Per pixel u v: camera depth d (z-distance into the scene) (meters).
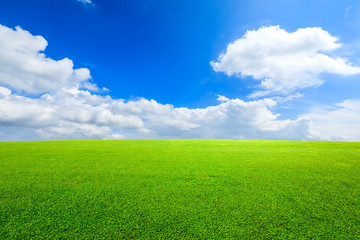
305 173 9.02
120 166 10.71
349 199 5.79
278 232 4.03
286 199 5.80
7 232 4.06
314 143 30.56
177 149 20.56
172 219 4.59
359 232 4.02
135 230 4.12
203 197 5.98
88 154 15.91
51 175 8.69
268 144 28.55
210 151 18.42
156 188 6.86
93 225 4.32
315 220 4.52
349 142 33.09
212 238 3.83
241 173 9.05
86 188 6.86
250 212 4.94
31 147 22.28
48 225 4.34
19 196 6.10
